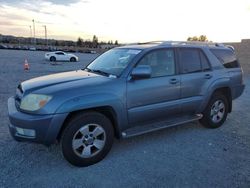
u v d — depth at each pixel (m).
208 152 4.53
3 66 20.36
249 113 7.23
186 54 5.21
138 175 3.74
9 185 3.42
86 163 3.97
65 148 3.82
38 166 3.93
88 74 4.62
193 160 4.22
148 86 4.50
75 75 4.57
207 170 3.91
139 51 4.65
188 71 5.18
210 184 3.55
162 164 4.07
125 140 4.96
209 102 5.57
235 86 6.04
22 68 19.30
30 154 4.29
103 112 4.25
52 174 3.72
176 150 4.58
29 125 3.62
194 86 5.21
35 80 4.38
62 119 3.69
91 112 3.97
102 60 5.21
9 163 3.98
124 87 4.23
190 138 5.15
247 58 19.33
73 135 3.83
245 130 5.73
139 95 4.40
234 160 4.25
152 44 5.11
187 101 5.11
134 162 4.12
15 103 4.15
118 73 4.38
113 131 4.25
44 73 16.28
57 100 3.67
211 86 5.47
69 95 3.75
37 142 3.72
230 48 6.25
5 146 4.55
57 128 3.69
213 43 6.07
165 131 5.50
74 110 3.76
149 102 4.56
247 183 3.59
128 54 4.71
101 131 4.07
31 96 3.76
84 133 3.92
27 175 3.67
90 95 3.88
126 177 3.68
